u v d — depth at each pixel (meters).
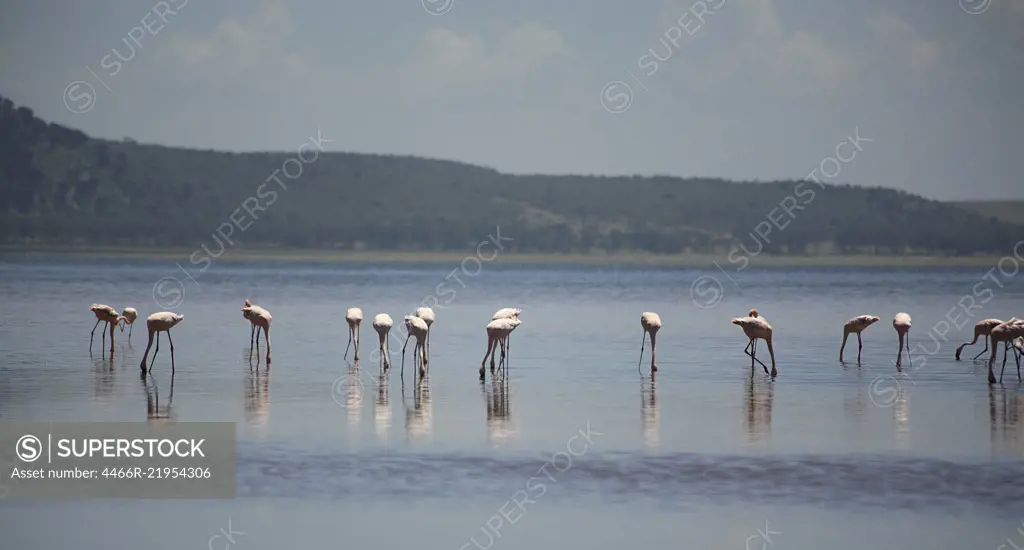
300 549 15.46
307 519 16.66
